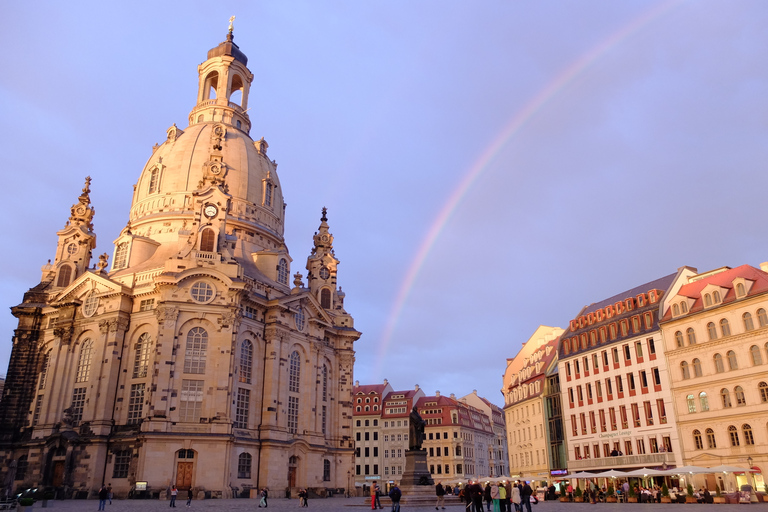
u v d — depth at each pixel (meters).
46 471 75.12
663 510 43.53
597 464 79.75
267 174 104.88
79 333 83.44
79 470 73.31
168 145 104.31
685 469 54.53
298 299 89.81
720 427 64.19
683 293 74.31
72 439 73.81
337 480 95.25
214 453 71.44
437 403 146.62
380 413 144.75
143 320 79.19
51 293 92.75
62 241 99.06
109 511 48.03
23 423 86.00
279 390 83.12
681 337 70.38
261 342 83.69
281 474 80.12
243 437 76.38
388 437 142.88
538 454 97.00
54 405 80.56
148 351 77.44
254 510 49.53
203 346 75.88
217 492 70.12
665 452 69.62
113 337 78.38
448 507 48.41
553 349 99.50
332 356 101.44
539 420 96.94
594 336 84.56
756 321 62.12
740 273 67.44
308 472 86.19
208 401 73.69
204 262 79.25
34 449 79.50
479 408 175.38
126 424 75.00
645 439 73.19
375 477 139.88
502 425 182.12
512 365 121.19
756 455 60.06
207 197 83.69
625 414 76.81
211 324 77.00
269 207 104.06
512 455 111.31
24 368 88.38
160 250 91.31
